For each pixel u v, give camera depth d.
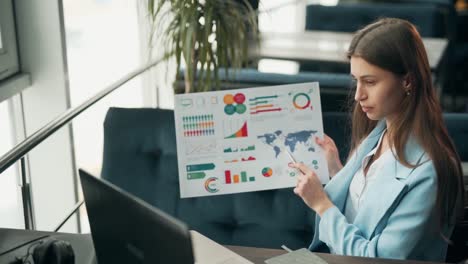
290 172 1.80
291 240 2.04
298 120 1.80
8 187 2.81
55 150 3.08
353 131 1.93
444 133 1.67
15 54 2.90
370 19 4.33
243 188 1.80
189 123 1.77
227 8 2.81
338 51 3.80
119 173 2.17
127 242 1.17
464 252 1.95
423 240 1.64
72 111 2.16
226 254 1.47
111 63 3.66
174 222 1.02
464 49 4.75
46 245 1.41
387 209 1.66
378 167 1.75
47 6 2.88
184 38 2.65
